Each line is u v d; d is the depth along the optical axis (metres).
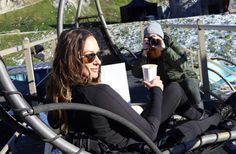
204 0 41.59
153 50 3.64
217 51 13.66
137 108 3.65
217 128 2.44
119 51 8.27
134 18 54.91
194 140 2.24
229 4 39.78
